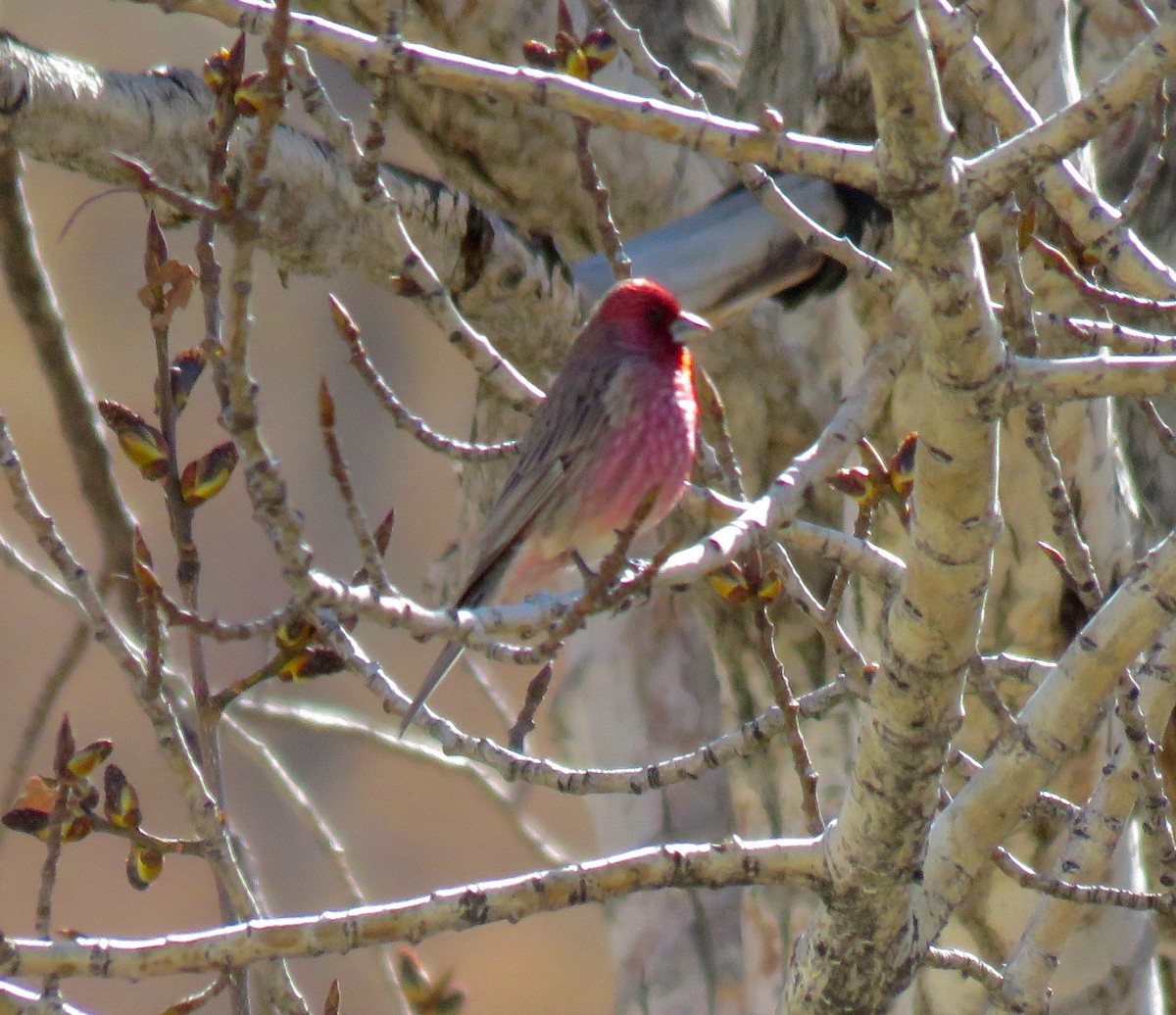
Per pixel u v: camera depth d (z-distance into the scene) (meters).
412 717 7.58
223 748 34.41
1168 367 6.37
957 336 6.27
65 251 42.28
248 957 7.16
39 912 7.34
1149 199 14.47
